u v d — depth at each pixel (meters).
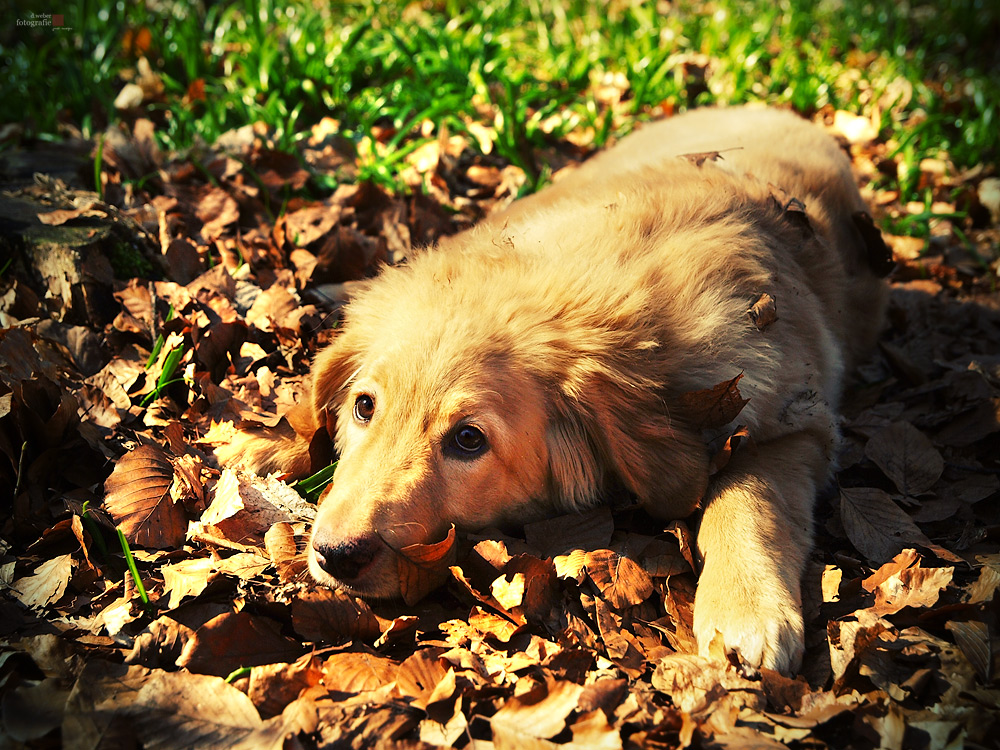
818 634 0.79
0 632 0.77
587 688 0.73
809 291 0.96
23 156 1.20
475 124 1.44
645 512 0.88
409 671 0.75
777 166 1.06
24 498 0.84
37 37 1.62
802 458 0.88
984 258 1.33
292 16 1.78
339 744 0.71
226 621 0.76
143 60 1.52
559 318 0.85
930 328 1.18
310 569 0.81
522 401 0.83
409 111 1.47
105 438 0.91
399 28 1.72
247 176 1.22
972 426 0.98
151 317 1.00
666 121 1.25
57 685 0.73
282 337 1.02
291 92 1.46
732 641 0.76
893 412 1.02
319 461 0.92
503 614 0.79
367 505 0.79
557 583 0.81
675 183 0.99
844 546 0.88
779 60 1.83
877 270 1.09
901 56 1.95
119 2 1.63
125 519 0.84
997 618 0.79
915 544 0.86
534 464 0.84
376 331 0.88
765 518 0.83
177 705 0.71
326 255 1.11
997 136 1.65
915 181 1.49
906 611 0.80
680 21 2.02
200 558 0.83
